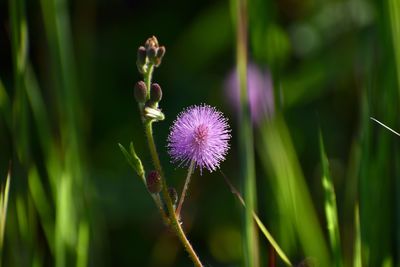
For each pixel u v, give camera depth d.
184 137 0.51
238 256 0.78
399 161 0.60
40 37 0.72
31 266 0.62
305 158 0.78
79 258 0.62
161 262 0.80
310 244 0.59
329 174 0.56
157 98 0.50
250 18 0.60
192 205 0.81
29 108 0.69
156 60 0.50
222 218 0.84
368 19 0.75
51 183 0.64
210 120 0.51
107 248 0.75
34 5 0.82
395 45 0.59
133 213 0.82
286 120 0.65
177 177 0.83
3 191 0.61
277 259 0.60
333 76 0.79
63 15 0.64
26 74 0.62
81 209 0.63
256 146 0.63
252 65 0.61
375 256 0.59
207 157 0.51
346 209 0.65
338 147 0.79
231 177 0.76
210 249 0.83
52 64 0.63
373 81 0.61
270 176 0.60
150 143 0.50
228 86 0.77
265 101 0.60
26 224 0.61
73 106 0.64
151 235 0.83
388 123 0.60
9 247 0.61
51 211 0.64
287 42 0.76
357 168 0.61
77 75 0.74
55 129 0.65
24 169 0.61
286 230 0.60
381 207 0.59
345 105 0.78
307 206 0.60
